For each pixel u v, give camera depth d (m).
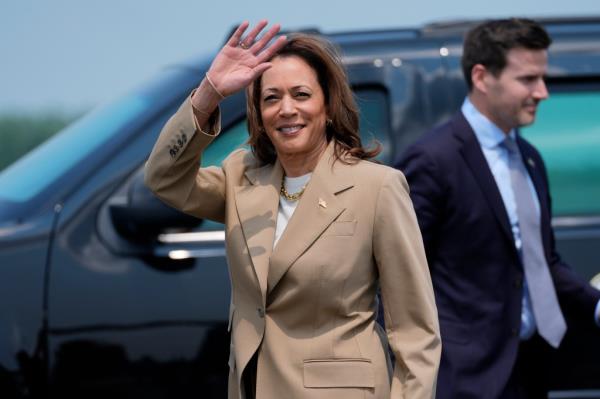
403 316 7.44
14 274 10.08
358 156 7.66
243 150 8.15
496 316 9.41
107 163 10.52
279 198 7.68
